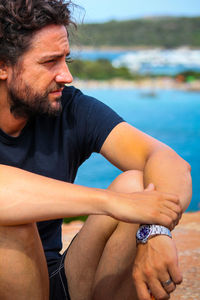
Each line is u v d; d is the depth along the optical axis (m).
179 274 1.33
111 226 1.56
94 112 1.82
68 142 1.79
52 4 1.56
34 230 1.39
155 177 1.54
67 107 1.83
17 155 1.67
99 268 1.53
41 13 1.54
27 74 1.59
